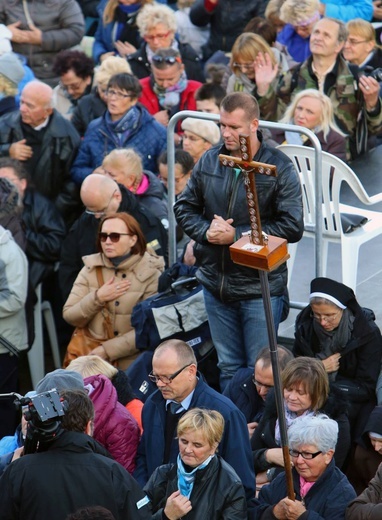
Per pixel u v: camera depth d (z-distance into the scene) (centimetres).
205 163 2155
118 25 4103
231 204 2119
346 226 2464
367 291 2634
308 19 3569
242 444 1895
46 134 3183
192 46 4094
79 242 2847
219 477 1772
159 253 2770
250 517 1808
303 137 2970
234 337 2248
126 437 2003
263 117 3297
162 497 1820
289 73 3259
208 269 2183
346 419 2075
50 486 1576
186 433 1745
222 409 1912
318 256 2398
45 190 3191
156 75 3491
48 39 3978
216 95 3312
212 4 4012
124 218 2594
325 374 2017
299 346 2247
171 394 1922
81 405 1670
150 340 2459
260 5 4028
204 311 2455
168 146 2558
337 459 2052
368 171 3130
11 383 2884
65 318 2650
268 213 2116
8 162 3056
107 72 3409
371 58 3481
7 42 3834
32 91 3141
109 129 3219
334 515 1781
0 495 1594
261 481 2044
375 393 2194
